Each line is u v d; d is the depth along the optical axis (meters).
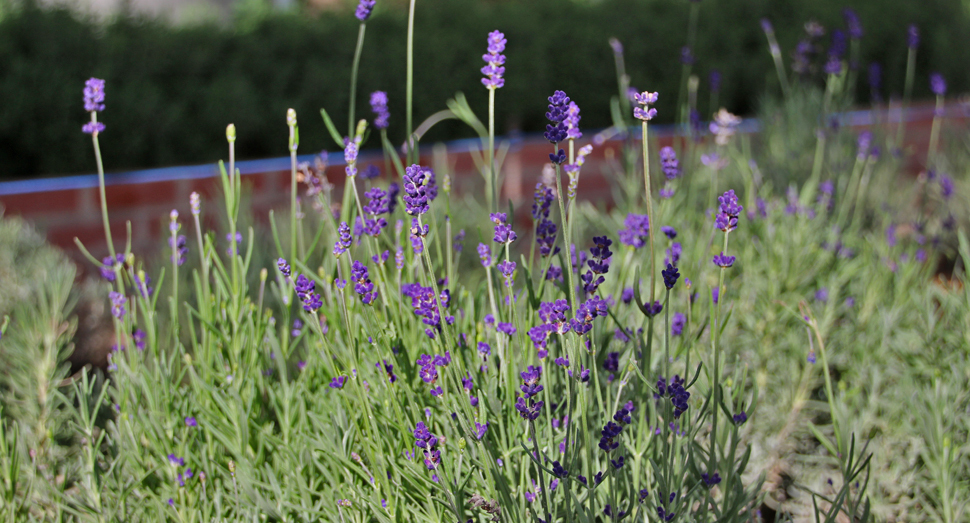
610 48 6.17
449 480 1.35
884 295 2.62
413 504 1.48
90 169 4.53
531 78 5.91
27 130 4.32
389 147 1.96
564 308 1.24
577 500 1.32
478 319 1.78
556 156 1.21
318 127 5.18
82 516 1.64
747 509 1.61
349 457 1.50
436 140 5.65
